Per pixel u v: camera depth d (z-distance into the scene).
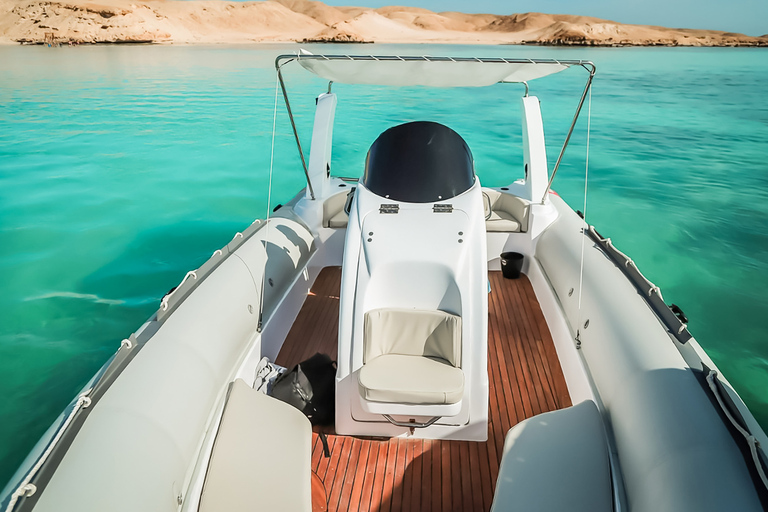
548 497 1.76
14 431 3.59
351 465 2.26
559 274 3.16
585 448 1.93
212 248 6.62
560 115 14.59
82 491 1.46
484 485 2.17
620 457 1.94
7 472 3.25
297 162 10.23
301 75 22.14
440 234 2.27
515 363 2.93
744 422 1.70
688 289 5.73
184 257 6.37
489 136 12.39
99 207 7.98
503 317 3.35
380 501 2.11
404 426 2.23
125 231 7.11
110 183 9.05
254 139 11.78
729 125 13.67
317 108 3.98
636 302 2.43
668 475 1.62
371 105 16.28
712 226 7.47
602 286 2.65
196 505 1.77
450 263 2.20
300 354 2.99
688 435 1.69
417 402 2.06
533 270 3.72
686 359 2.04
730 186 9.17
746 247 6.80
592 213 7.93
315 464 2.26
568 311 2.86
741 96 18.02
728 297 5.55
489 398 2.67
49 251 6.48
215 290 2.51
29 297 5.38
